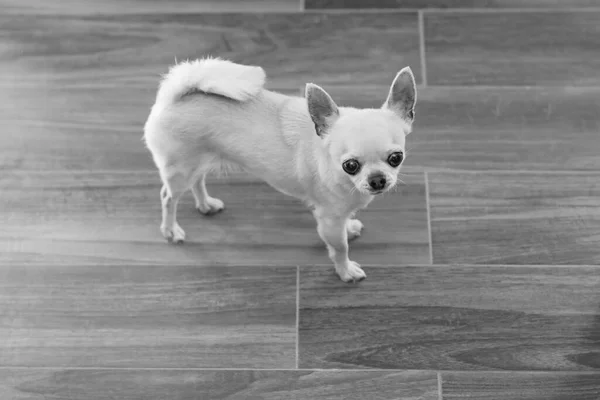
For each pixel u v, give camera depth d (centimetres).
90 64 198
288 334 167
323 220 155
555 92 191
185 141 148
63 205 181
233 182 184
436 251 174
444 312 167
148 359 165
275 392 161
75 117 191
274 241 177
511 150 184
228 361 165
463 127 188
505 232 175
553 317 166
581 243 173
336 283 172
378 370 162
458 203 179
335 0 204
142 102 193
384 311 168
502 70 195
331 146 134
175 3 205
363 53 198
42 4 204
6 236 178
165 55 199
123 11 204
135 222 179
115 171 185
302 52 198
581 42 197
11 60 198
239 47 200
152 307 170
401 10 203
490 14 202
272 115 146
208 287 172
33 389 162
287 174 149
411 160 184
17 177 184
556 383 159
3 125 190
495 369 161
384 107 135
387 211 179
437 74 195
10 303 171
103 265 175
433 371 162
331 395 160
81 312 170
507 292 169
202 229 179
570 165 182
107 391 162
